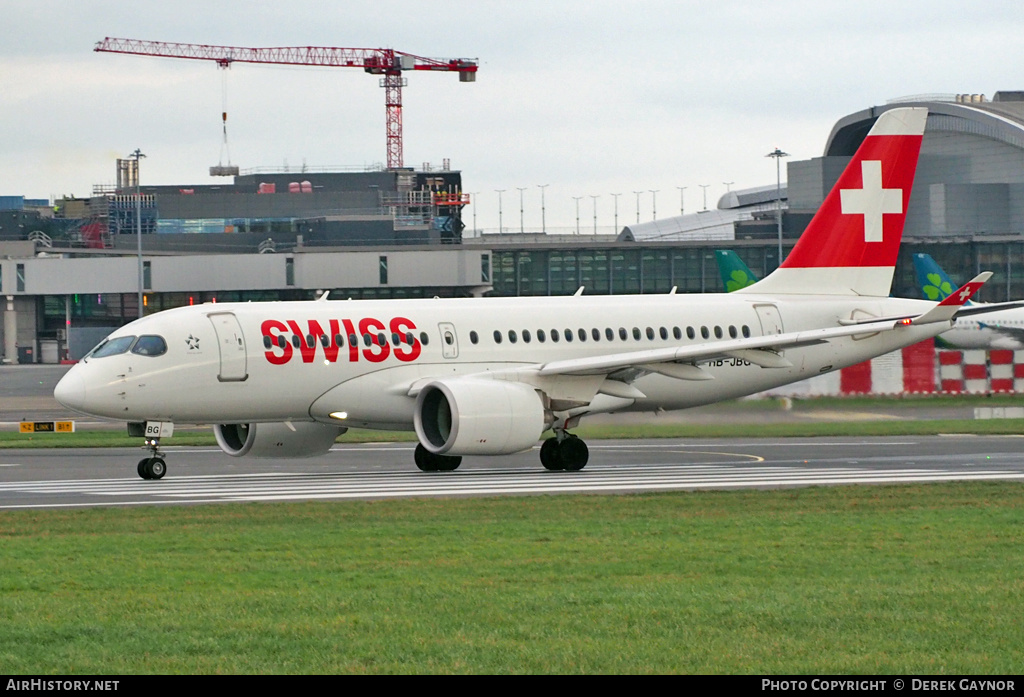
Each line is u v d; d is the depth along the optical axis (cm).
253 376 9356
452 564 5119
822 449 11494
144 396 9088
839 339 11419
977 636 3800
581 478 9025
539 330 10400
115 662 3516
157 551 5497
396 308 10031
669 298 11181
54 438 13275
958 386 16338
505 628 3906
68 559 5269
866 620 4003
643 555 5325
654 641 3738
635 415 12456
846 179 11719
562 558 5256
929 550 5459
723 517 6588
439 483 8675
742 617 4047
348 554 5388
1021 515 6612
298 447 10150
